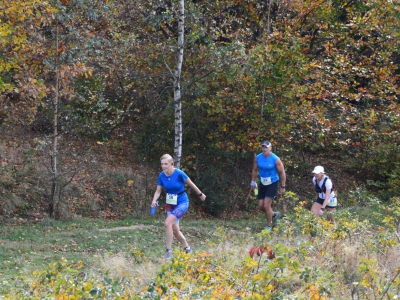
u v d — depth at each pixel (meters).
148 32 15.63
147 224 14.55
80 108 16.77
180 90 15.30
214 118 17.20
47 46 13.39
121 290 5.45
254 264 5.51
